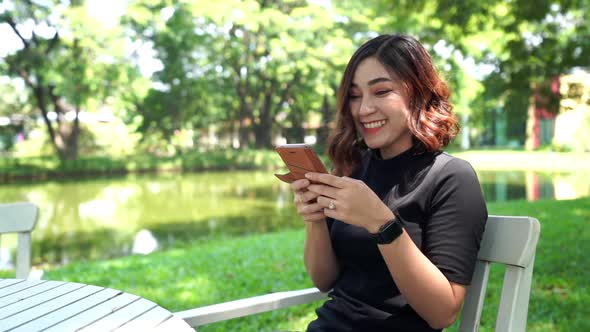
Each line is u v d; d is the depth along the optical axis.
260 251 5.66
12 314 1.32
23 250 2.16
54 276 4.79
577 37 8.73
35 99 30.70
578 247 5.14
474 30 9.54
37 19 24.34
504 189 14.09
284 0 23.83
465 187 1.38
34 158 27.81
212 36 26.20
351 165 1.74
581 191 13.29
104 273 4.89
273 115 32.25
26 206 2.17
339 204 1.24
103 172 26.19
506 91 9.11
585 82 9.29
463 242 1.34
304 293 1.75
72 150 28.16
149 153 33.16
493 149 34.41
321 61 24.33
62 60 24.59
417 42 1.53
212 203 12.77
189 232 8.77
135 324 1.24
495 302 3.67
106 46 24.27
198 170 28.20
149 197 14.55
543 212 7.52
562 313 3.36
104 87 25.58
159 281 4.52
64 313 1.33
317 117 31.92
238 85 30.16
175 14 23.56
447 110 1.51
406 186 1.47
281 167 29.00
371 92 1.50
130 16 23.12
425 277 1.28
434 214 1.40
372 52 1.51
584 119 30.69
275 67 25.00
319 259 1.67
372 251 1.48
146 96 28.33
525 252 1.34
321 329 1.54
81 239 8.36
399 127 1.49
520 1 8.23
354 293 1.53
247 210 11.42
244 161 29.09
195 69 28.78
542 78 8.62
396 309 1.45
